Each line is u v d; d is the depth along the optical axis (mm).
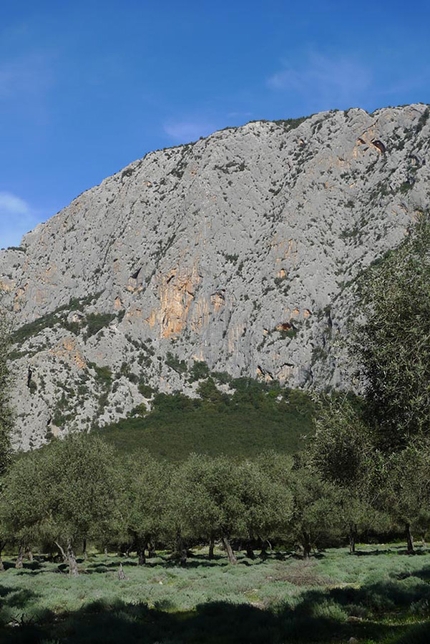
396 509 50750
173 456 103875
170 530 54062
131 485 56375
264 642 14641
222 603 20719
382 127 182750
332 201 174500
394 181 162625
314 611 17891
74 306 189625
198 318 169875
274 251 169250
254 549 74375
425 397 12805
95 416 130375
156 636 16016
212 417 132500
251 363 152000
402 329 13664
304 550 53156
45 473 40750
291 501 51000
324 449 16266
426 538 72875
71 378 140125
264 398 138375
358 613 18016
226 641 14914
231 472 48750
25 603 23156
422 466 13680
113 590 28859
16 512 39250
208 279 174750
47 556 75188
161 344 167250
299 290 155125
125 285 184875
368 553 55000
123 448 109625
